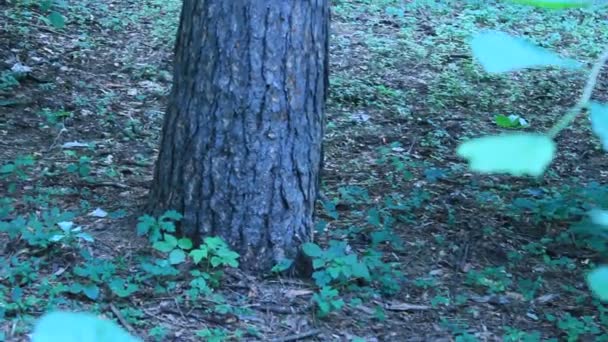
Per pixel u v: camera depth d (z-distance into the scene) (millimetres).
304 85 4449
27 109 7184
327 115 7859
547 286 4871
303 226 4637
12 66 8039
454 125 7891
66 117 7090
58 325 680
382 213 5590
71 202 5387
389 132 7547
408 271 4895
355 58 9688
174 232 4656
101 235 4840
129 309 4133
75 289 4207
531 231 5613
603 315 4508
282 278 4531
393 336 4191
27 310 4059
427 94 8781
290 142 4488
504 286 4773
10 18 9367
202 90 4449
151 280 4418
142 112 7473
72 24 9656
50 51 8672
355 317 4324
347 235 5191
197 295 4316
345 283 4559
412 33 10938
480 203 5992
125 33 9672
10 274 4312
